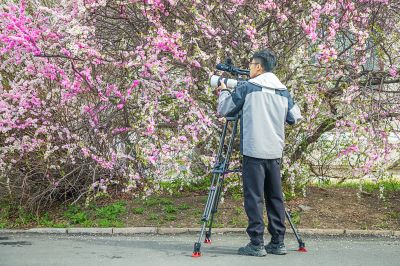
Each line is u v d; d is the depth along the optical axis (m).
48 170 7.58
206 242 5.89
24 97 6.96
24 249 5.58
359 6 7.44
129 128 7.38
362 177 7.44
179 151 6.99
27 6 7.29
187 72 7.02
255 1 7.00
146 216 7.22
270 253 5.27
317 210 7.31
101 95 6.90
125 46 7.66
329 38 6.74
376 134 7.23
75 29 6.35
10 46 6.61
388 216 7.11
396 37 7.61
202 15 6.76
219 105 5.30
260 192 5.14
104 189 7.46
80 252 5.37
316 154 8.34
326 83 7.26
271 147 5.12
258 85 5.16
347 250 5.51
